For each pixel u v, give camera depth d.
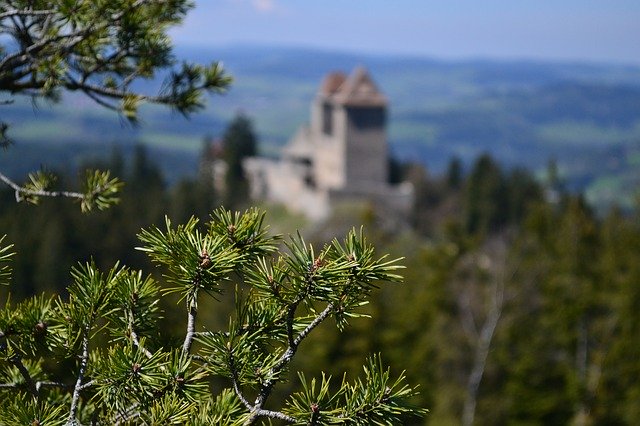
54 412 2.36
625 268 28.81
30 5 3.56
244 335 2.29
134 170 87.88
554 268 27.47
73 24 3.41
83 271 2.44
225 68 4.17
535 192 91.44
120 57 3.94
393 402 2.13
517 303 26.44
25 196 3.64
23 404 2.41
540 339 26.39
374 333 21.56
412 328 23.48
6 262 2.37
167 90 4.07
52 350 2.46
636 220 43.84
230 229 2.28
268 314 2.35
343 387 2.20
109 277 2.44
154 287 2.49
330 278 2.19
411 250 28.48
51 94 3.91
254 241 2.30
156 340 2.52
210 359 2.31
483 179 90.12
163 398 2.28
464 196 89.19
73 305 2.41
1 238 2.38
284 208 88.38
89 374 2.44
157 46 3.94
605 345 26.97
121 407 2.30
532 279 26.58
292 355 2.26
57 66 3.47
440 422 24.06
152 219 61.97
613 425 25.70
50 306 2.51
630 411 25.42
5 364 2.83
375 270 2.19
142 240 2.26
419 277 25.92
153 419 2.19
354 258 2.20
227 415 2.27
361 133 87.38
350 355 20.02
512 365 26.14
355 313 2.22
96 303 2.40
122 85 3.98
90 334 2.47
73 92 3.83
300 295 2.21
